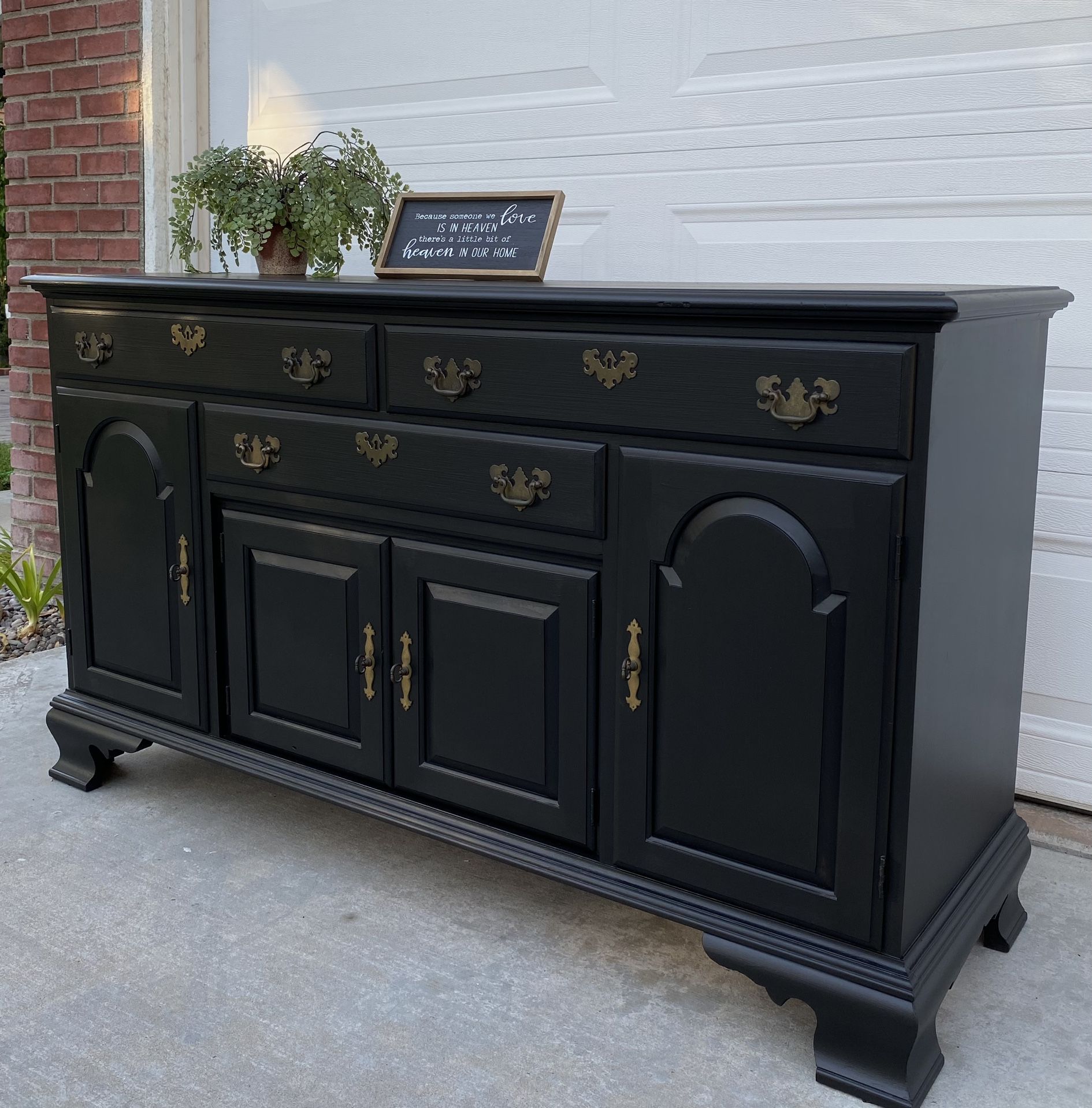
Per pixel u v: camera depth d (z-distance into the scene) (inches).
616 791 71.2
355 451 79.0
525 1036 67.7
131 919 79.5
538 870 74.5
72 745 100.3
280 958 75.2
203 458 88.0
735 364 61.9
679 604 66.4
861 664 60.5
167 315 87.7
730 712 65.6
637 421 66.1
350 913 80.7
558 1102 62.2
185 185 92.5
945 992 64.4
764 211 96.9
